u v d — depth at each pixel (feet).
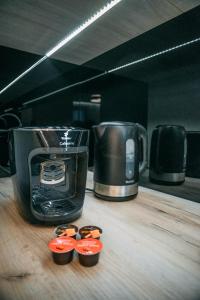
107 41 3.48
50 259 1.43
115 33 3.20
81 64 4.73
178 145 3.33
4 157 3.54
